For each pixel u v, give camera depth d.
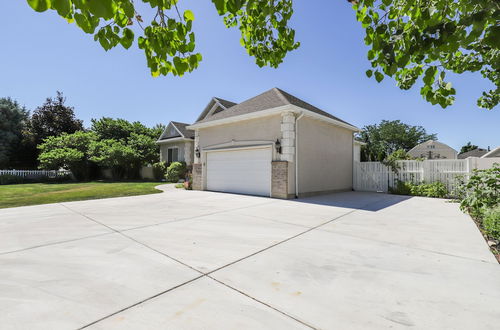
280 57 3.36
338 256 3.14
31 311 1.90
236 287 2.31
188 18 2.01
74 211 6.34
